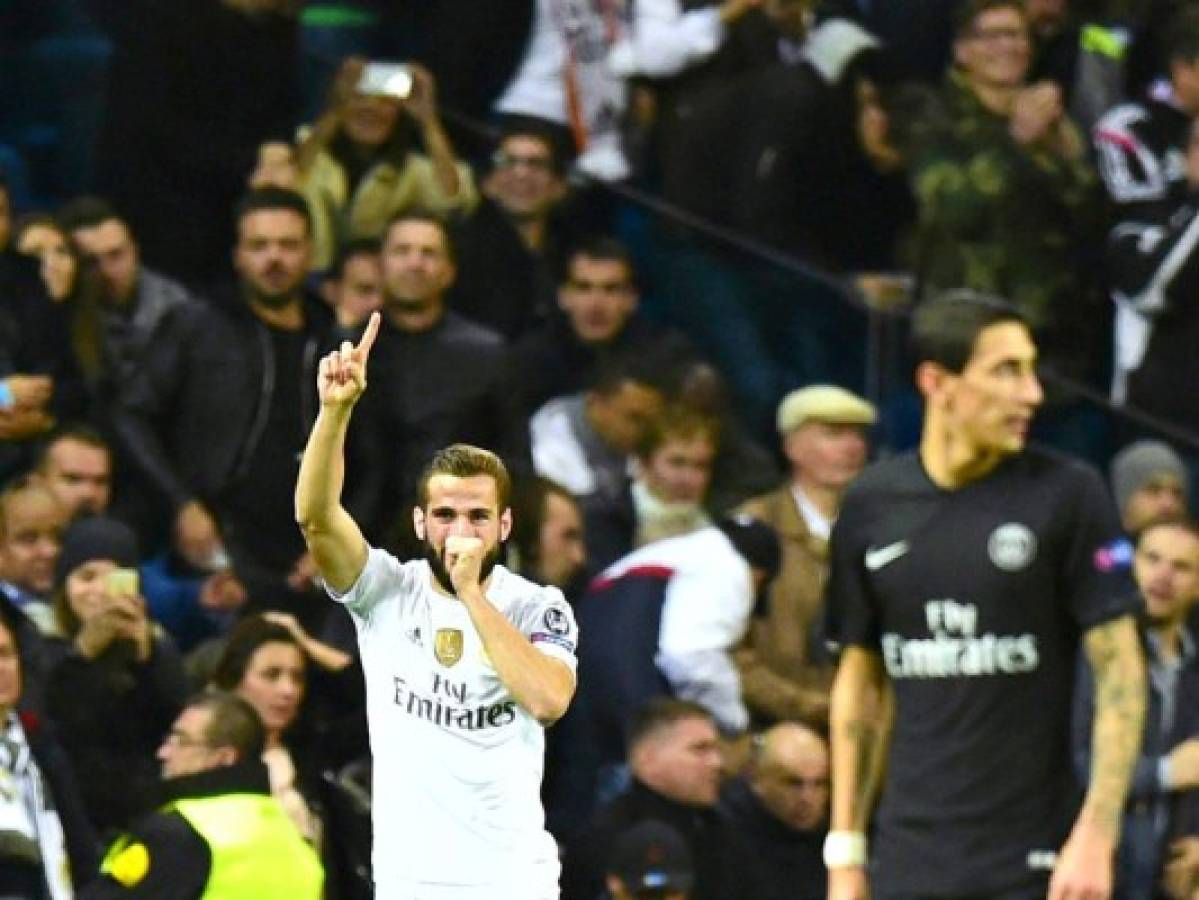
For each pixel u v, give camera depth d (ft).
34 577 82.58
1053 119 98.68
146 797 71.15
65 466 85.10
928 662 60.59
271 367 88.84
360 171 97.35
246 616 81.20
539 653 56.65
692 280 98.99
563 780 80.43
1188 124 99.91
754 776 78.13
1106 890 58.85
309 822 74.74
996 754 60.18
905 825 60.59
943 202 97.50
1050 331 98.63
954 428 60.39
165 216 100.27
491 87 106.22
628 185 102.78
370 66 96.43
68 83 109.50
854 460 86.48
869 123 101.86
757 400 97.76
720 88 102.47
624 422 88.99
